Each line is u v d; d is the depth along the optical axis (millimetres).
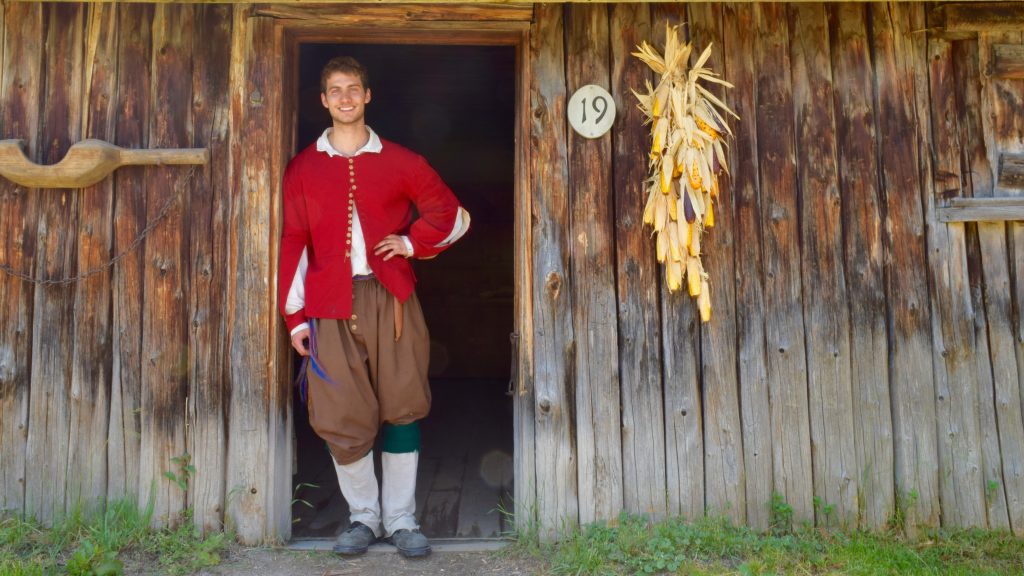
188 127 3154
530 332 3168
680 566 2902
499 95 6707
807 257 3240
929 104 3293
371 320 3010
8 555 2852
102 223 3145
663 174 3051
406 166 3072
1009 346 3271
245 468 3088
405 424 3137
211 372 3119
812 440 3219
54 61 3158
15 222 3141
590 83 3203
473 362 7242
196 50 3164
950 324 3264
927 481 3223
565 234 3182
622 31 3223
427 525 3529
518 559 3037
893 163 3270
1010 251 3305
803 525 3180
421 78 6344
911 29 3295
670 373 3191
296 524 3486
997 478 3240
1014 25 3268
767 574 2816
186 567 2881
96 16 3172
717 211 3219
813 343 3229
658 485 3178
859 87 3277
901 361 3240
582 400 3170
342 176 3002
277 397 3115
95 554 2830
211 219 3143
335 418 2955
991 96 3301
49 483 3113
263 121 3115
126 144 3146
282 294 3012
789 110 3254
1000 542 3135
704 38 3248
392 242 3012
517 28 3197
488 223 7219
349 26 3166
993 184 3287
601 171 3195
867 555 2949
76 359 3133
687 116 3064
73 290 3143
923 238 3275
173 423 3117
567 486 3158
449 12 3150
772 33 3268
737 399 3207
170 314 3133
